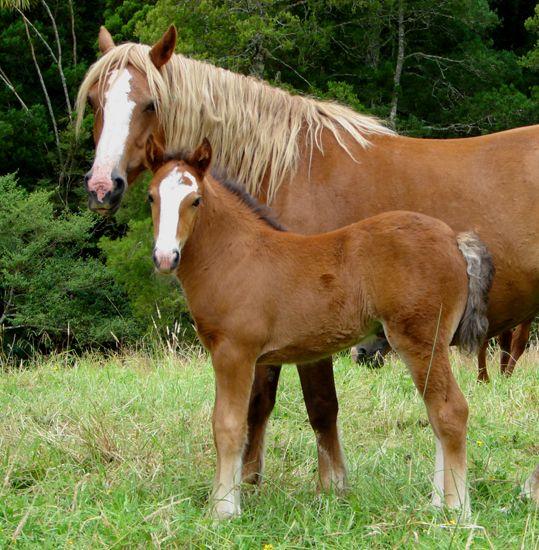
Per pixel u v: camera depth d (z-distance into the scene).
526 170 5.18
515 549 4.09
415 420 6.84
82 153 23.05
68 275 19.30
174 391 7.34
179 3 18.08
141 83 5.43
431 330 4.50
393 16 21.11
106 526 4.27
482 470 5.58
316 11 20.20
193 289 4.78
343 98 18.39
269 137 5.48
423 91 21.48
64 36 26.16
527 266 5.16
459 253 4.60
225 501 4.56
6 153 23.22
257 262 4.71
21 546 4.17
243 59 17.84
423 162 5.30
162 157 4.75
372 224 4.62
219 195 4.80
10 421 6.41
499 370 9.06
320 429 5.24
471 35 22.34
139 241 17.05
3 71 25.22
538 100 20.25
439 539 4.12
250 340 4.68
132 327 17.83
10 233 19.36
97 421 6.09
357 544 4.18
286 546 4.16
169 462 5.52
